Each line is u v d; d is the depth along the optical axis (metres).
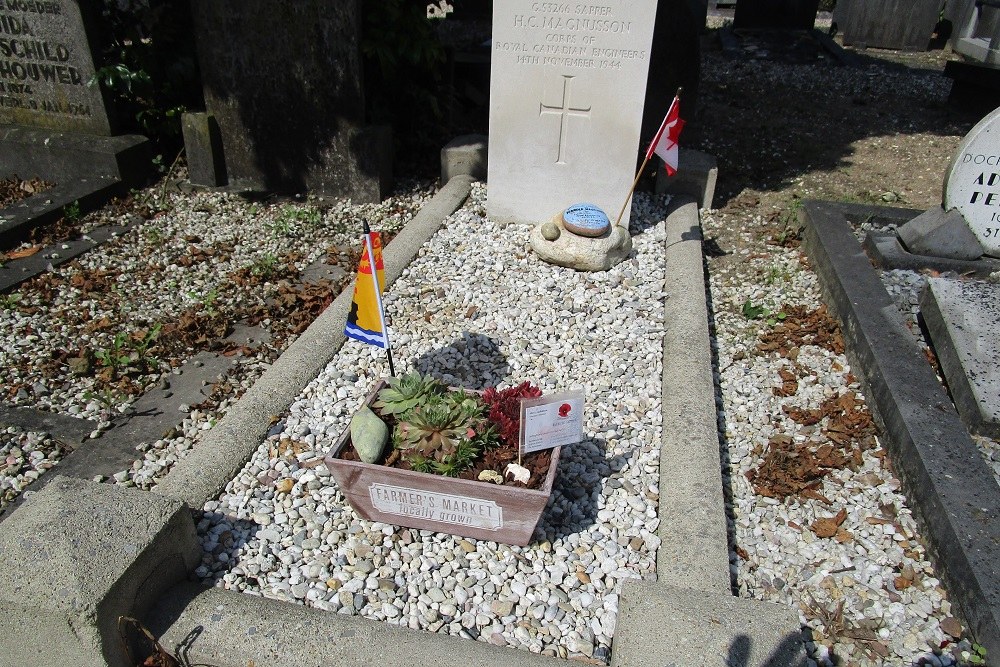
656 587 2.56
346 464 2.83
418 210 6.27
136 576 2.44
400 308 4.62
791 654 2.28
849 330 4.46
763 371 4.34
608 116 5.25
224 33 6.05
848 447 3.74
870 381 4.02
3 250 5.45
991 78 8.93
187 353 4.43
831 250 5.17
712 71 11.01
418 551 2.95
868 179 7.21
